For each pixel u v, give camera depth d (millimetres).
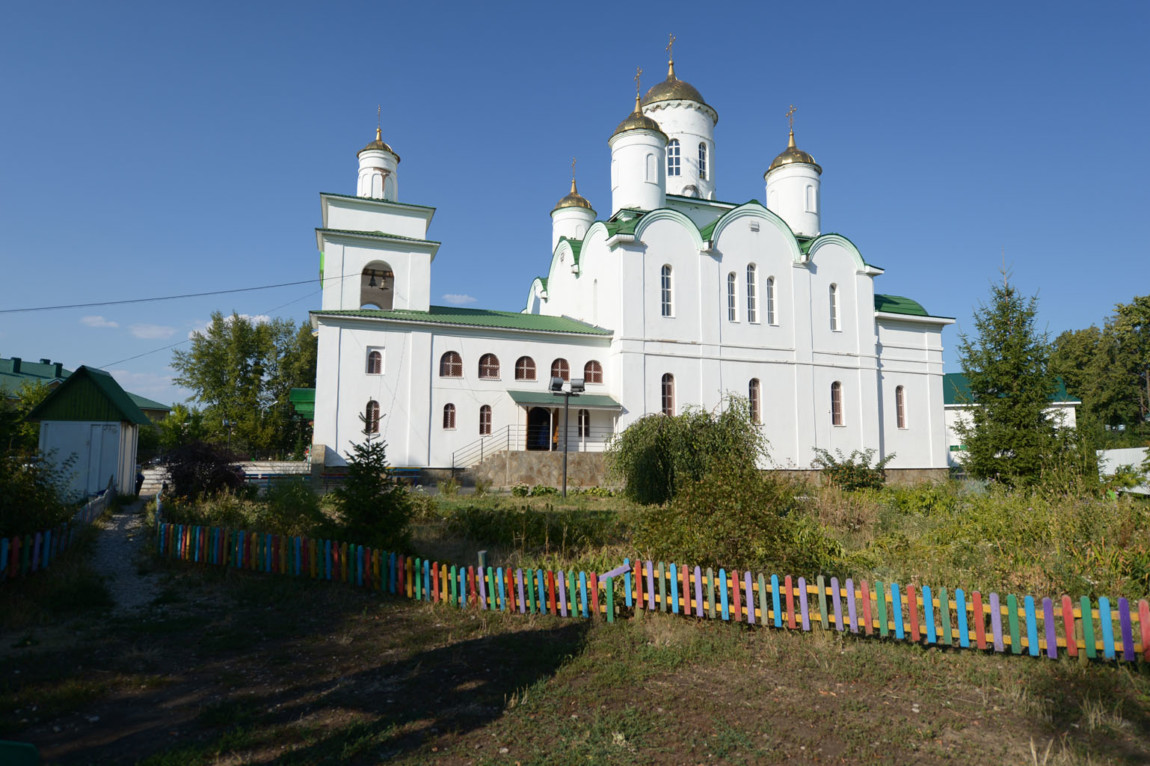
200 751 5023
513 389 31172
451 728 5512
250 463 38281
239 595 10008
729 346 33625
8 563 9656
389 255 32625
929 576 9461
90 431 21031
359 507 11453
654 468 18859
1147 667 6512
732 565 8617
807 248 36031
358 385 28516
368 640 7941
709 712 5816
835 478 24219
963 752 5109
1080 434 18375
